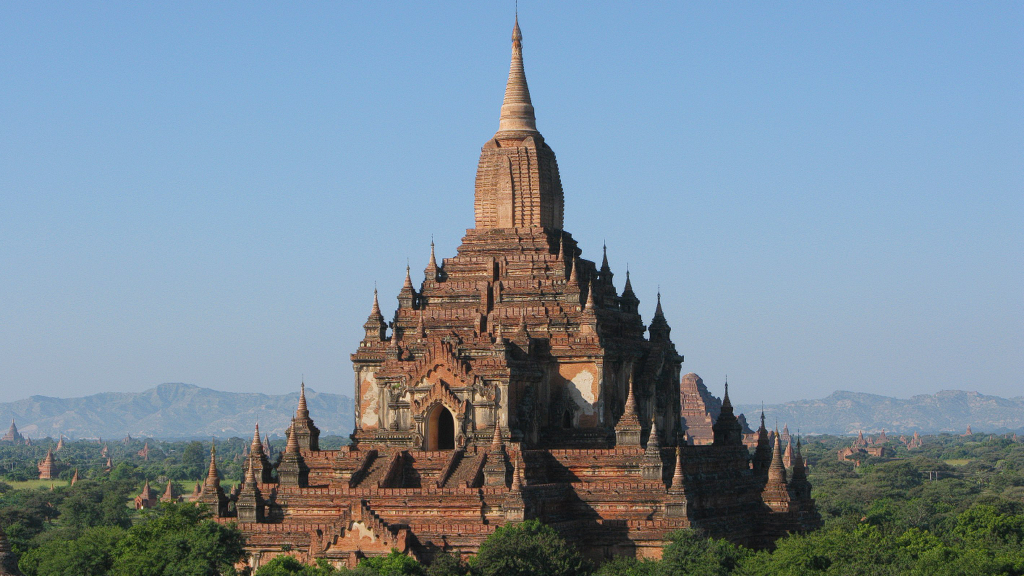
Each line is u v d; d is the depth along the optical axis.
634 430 129.50
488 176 146.25
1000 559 124.94
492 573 108.75
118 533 134.75
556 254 144.50
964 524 178.00
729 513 136.38
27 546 174.88
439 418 135.50
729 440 150.62
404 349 139.12
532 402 134.62
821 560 119.06
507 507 118.00
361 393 142.00
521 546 110.06
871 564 117.12
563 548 112.25
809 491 153.12
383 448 133.50
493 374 130.88
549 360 137.75
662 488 125.38
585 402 136.88
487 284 142.12
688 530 119.25
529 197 145.25
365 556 115.88
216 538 115.06
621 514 125.50
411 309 144.12
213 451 132.75
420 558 116.50
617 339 142.62
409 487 128.38
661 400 149.25
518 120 148.38
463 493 120.50
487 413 130.25
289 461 129.62
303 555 118.81
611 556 123.38
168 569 112.50
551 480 129.25
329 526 117.62
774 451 144.00
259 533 122.31
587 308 137.88
